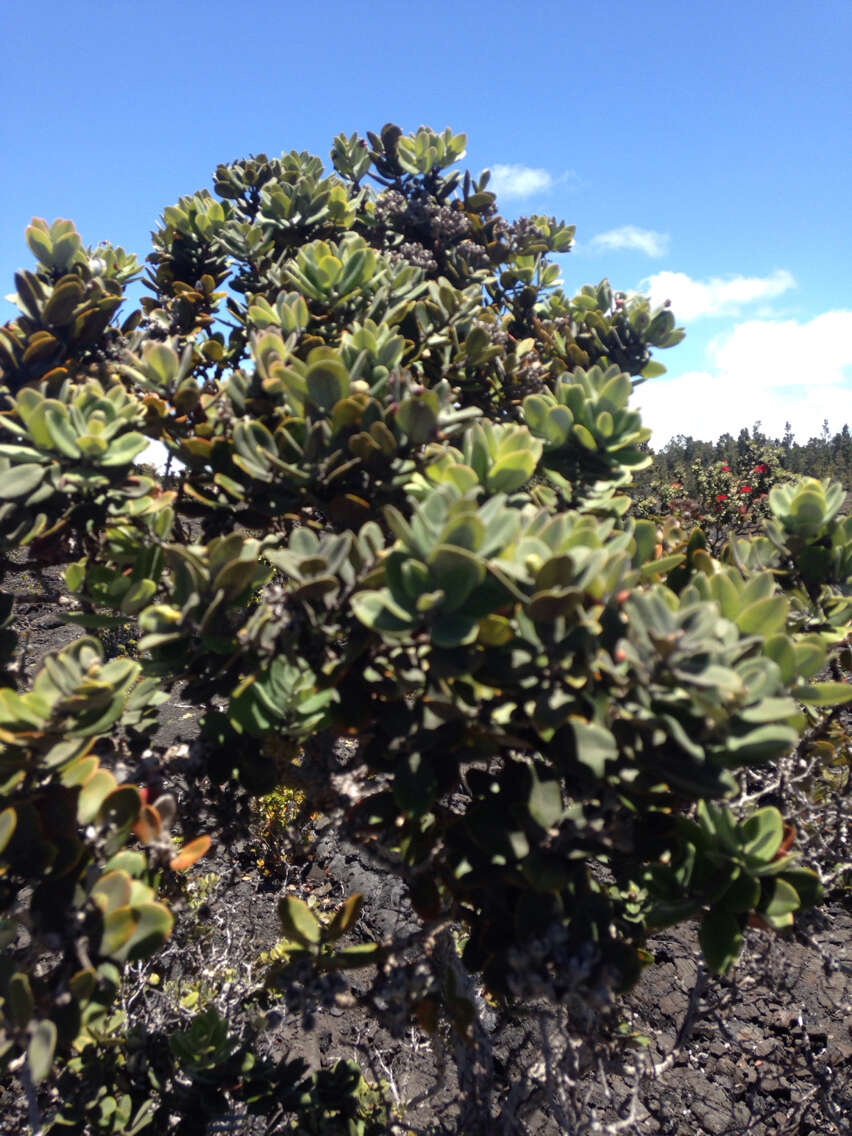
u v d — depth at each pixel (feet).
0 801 4.86
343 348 6.28
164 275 10.00
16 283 7.06
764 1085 11.67
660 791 4.89
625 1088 11.17
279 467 5.55
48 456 5.78
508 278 10.32
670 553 7.27
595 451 6.66
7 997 4.54
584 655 4.45
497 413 8.23
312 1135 7.57
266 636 5.06
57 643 25.53
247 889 16.29
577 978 4.64
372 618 4.39
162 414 6.48
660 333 8.61
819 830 7.61
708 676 4.20
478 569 4.20
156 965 11.94
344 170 11.78
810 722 7.98
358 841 5.96
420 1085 11.91
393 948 5.66
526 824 4.89
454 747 4.99
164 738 21.25
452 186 10.88
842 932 13.57
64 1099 7.24
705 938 5.18
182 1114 7.45
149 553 6.04
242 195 11.27
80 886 4.81
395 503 5.97
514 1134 7.64
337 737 6.61
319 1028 13.34
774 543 7.18
